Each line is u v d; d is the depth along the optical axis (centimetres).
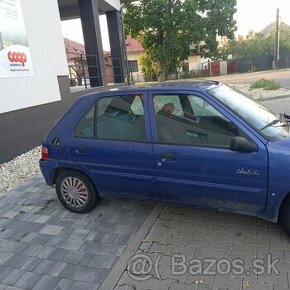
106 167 377
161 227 364
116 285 279
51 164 412
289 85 1995
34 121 794
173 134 341
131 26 2270
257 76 3388
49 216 416
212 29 2334
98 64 1298
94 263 312
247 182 308
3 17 680
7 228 393
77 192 411
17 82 727
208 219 374
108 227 376
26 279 297
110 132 375
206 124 329
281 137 313
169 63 2503
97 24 1293
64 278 294
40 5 830
